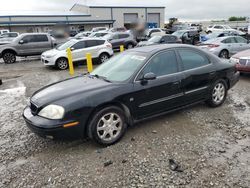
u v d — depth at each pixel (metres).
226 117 4.84
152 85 4.14
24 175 3.21
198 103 5.12
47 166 3.38
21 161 3.53
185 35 20.95
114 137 3.88
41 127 3.42
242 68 7.92
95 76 4.55
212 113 5.05
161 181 2.98
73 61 12.61
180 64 4.57
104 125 3.76
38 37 15.81
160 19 56.38
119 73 4.30
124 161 3.40
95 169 3.26
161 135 4.13
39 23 45.59
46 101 3.62
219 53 12.44
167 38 17.05
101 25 51.22
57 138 3.49
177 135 4.12
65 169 3.29
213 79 5.04
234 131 4.23
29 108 4.02
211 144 3.80
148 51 4.47
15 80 9.70
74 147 3.85
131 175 3.11
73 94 3.68
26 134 4.38
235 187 2.83
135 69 4.15
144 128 4.41
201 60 4.94
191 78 4.63
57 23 47.03
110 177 3.09
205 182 2.93
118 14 52.78
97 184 2.97
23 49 15.42
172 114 5.00
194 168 3.20
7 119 5.16
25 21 44.34
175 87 4.43
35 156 3.65
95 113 3.66
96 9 50.94
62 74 10.83
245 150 3.61
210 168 3.19
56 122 3.42
